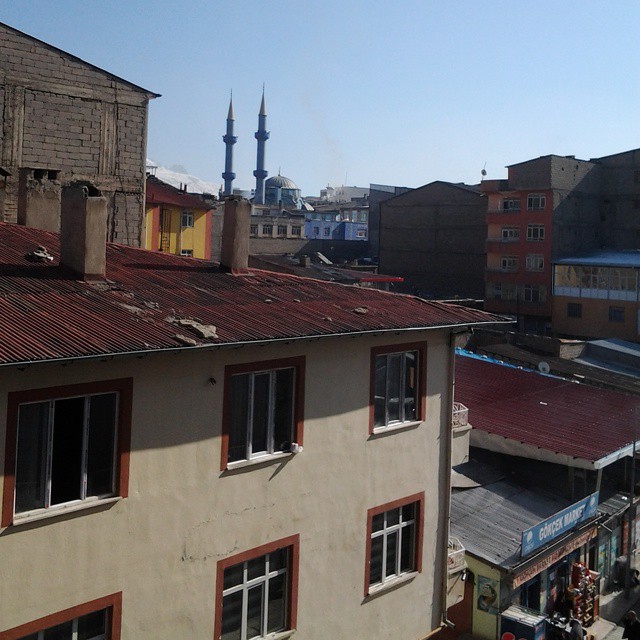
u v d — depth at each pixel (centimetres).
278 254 8925
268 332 1202
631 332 6006
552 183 6562
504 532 2052
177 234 5472
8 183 2853
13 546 963
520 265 6788
